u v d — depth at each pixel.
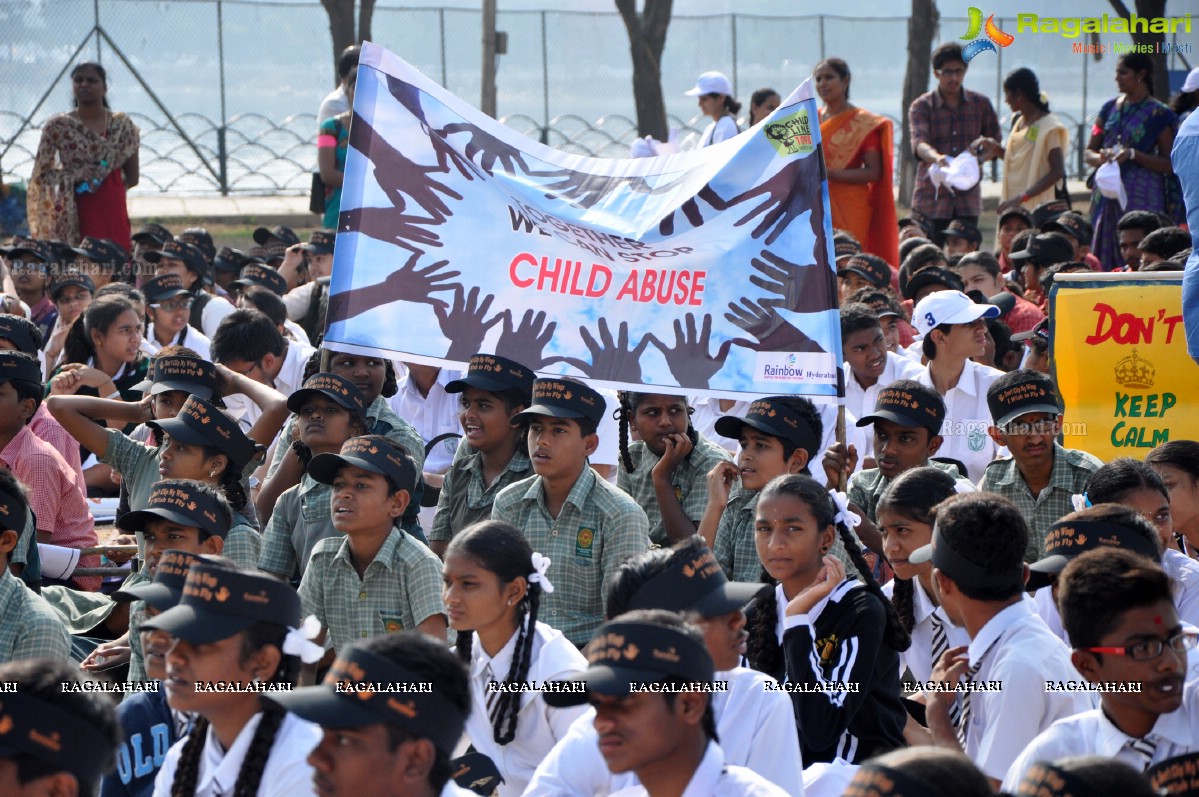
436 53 28.55
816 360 6.94
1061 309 8.35
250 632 4.12
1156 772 3.84
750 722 4.43
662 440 7.30
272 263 15.67
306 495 6.73
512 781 5.00
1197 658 4.40
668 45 29.89
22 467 7.54
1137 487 5.62
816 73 15.11
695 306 7.06
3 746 3.47
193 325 12.16
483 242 7.20
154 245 15.00
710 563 4.42
